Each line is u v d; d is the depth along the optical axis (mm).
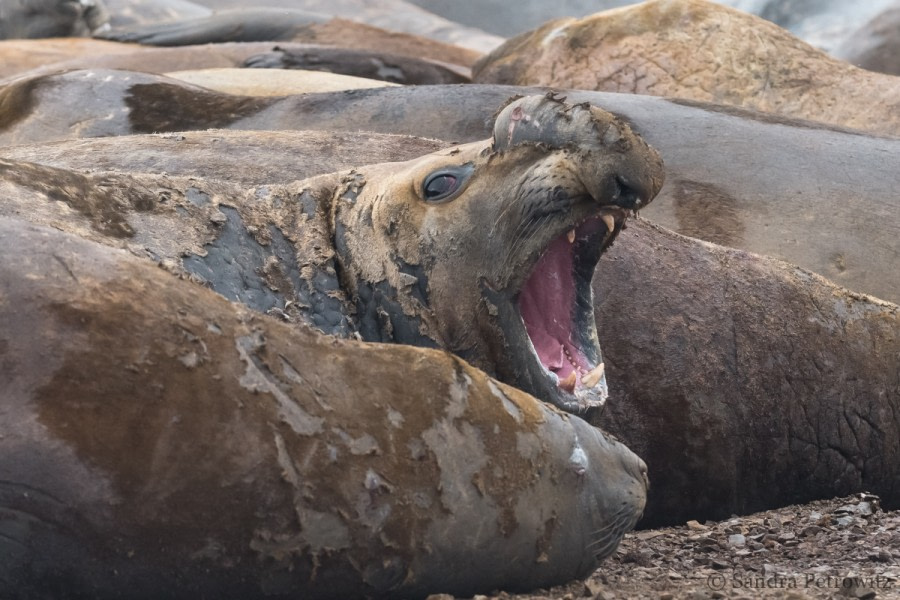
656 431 22609
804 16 90812
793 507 24469
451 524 13641
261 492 12594
